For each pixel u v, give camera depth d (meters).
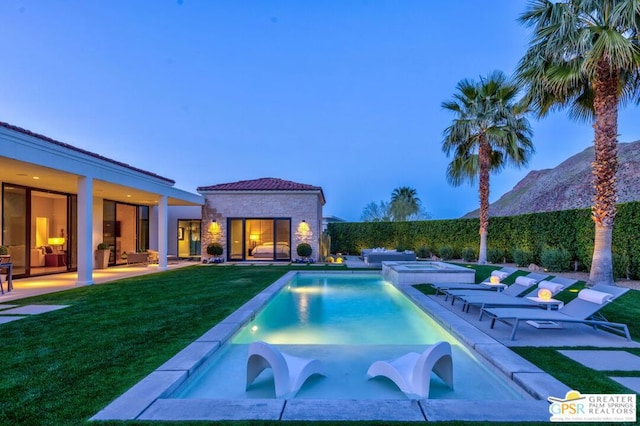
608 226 8.57
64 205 14.07
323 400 3.14
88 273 10.38
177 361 4.04
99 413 2.84
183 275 12.83
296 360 4.20
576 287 9.41
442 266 12.36
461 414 2.87
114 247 16.73
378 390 3.81
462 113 15.77
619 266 10.09
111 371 3.76
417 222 23.17
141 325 5.71
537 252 14.67
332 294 10.49
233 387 3.91
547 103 9.89
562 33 7.99
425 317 7.52
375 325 7.07
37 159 8.48
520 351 4.50
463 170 16.47
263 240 18.91
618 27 7.76
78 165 9.98
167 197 15.27
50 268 13.69
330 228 26.48
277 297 9.25
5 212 11.45
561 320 5.01
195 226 22.64
